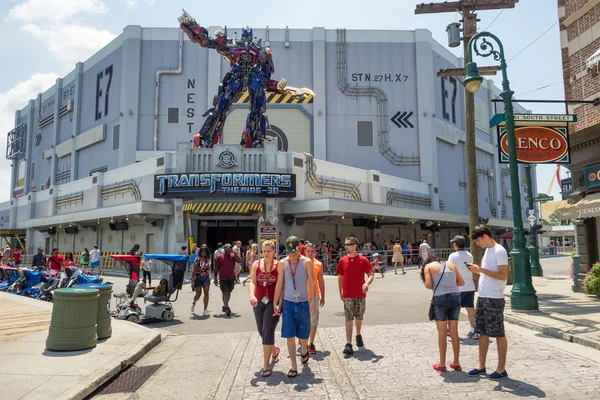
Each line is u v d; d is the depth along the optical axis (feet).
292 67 125.90
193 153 82.33
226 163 81.25
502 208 168.55
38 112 177.06
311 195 89.71
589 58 38.58
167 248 83.92
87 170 140.46
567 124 37.01
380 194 108.27
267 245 19.48
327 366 19.95
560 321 27.32
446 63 145.07
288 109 124.16
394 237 116.16
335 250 85.10
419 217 102.32
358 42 129.39
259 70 87.10
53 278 48.67
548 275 66.13
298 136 123.13
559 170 118.93
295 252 19.36
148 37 126.82
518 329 26.96
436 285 19.07
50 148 164.14
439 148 137.49
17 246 149.79
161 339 26.96
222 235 88.84
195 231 83.66
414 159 127.13
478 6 46.24
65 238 123.44
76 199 114.42
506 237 113.60
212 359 22.16
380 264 73.97
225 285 35.50
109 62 136.56
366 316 33.01
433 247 127.85
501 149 36.60
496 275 17.57
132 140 122.01
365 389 16.74
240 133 120.88
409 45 131.03
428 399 15.49
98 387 17.95
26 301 42.98
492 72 47.37
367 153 125.29
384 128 126.41
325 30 128.88
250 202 79.10
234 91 86.17
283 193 80.12
